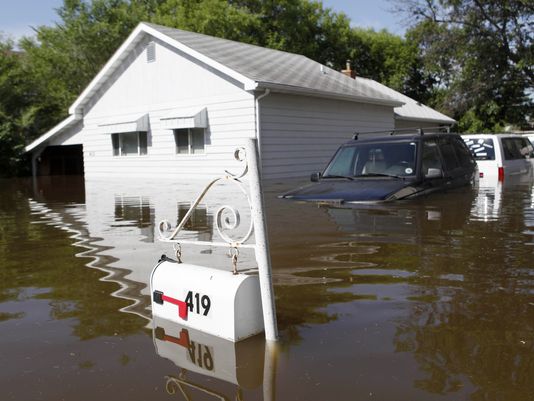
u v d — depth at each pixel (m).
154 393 2.18
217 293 2.82
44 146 22.67
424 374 2.26
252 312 2.81
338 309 3.10
